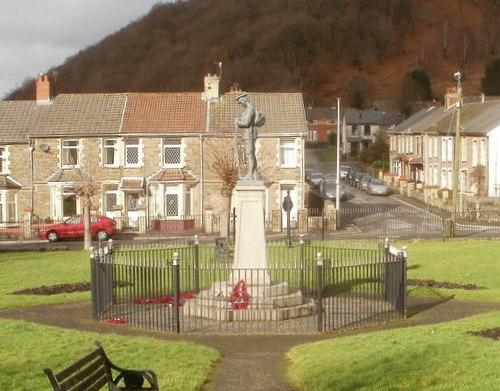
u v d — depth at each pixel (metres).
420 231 44.25
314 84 186.50
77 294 24.39
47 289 25.39
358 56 198.00
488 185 57.28
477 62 194.25
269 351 16.39
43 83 52.12
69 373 9.95
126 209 49.56
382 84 185.50
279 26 191.50
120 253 28.61
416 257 31.58
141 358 14.81
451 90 76.44
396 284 20.95
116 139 49.50
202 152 49.12
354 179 77.62
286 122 49.16
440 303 22.69
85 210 37.88
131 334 18.38
